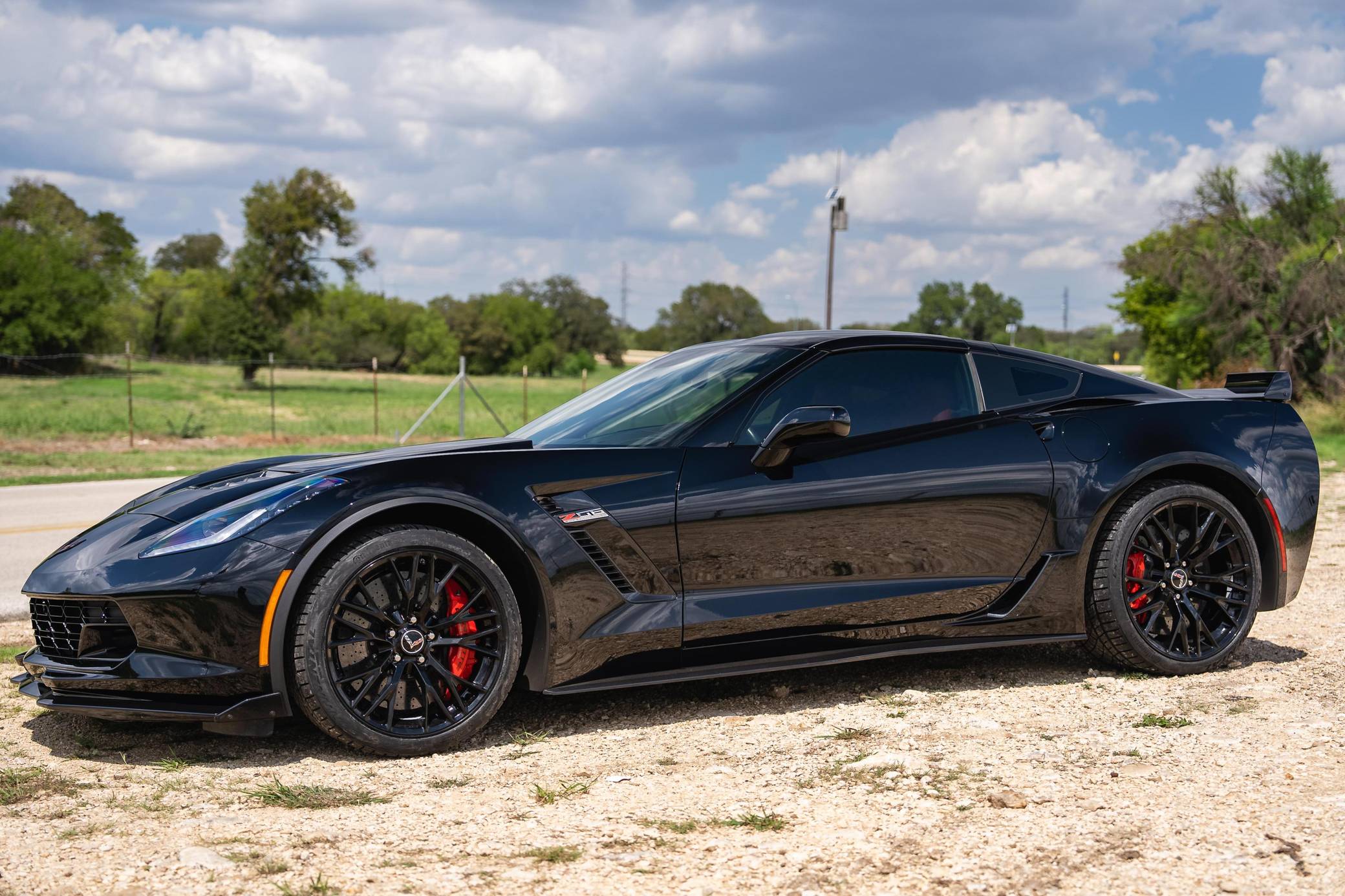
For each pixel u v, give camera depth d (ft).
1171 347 122.62
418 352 384.88
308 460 12.41
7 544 27.07
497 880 7.33
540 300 447.83
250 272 202.69
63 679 10.77
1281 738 10.38
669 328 479.82
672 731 11.57
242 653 10.29
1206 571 14.10
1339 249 86.02
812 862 7.61
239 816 8.80
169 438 78.79
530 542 11.21
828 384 12.91
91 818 8.78
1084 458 13.48
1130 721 11.36
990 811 8.64
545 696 13.08
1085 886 7.07
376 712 10.78
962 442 13.07
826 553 12.32
